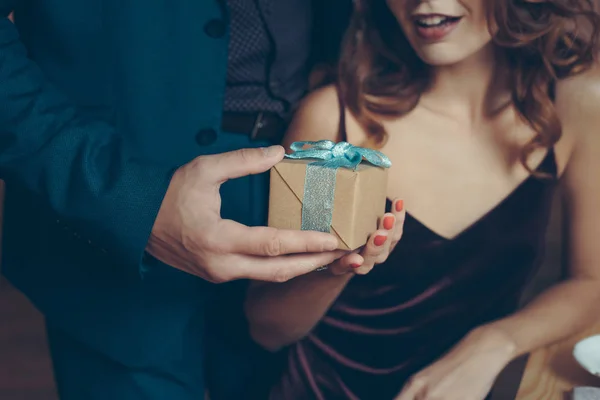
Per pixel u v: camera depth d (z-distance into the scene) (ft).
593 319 3.47
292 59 3.45
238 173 2.68
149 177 2.77
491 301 3.55
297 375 3.75
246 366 3.81
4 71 2.89
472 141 3.48
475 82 3.42
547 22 3.33
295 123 3.52
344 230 2.64
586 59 3.32
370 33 3.48
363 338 3.67
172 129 3.34
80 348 3.51
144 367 3.48
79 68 3.30
